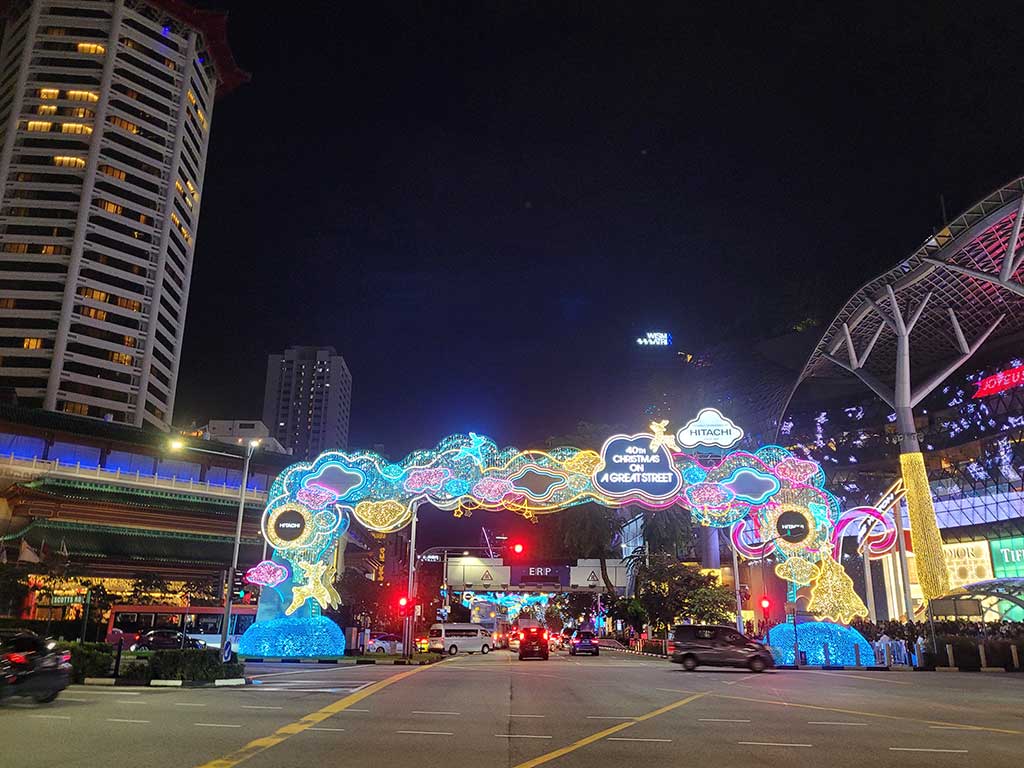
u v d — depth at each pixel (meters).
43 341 108.56
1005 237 49.72
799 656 33.78
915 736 12.93
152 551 55.81
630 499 32.38
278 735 12.03
